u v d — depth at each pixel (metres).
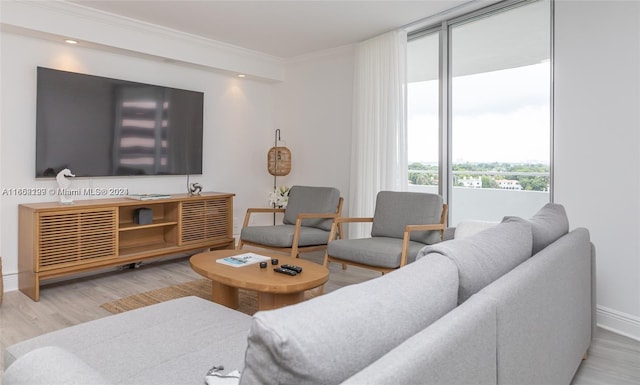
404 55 4.04
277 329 0.70
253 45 4.67
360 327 0.80
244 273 2.55
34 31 3.30
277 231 3.74
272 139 5.60
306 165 5.23
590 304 2.22
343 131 4.81
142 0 3.39
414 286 0.99
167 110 4.32
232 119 5.11
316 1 3.42
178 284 3.55
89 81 3.71
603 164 2.67
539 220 1.96
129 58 4.10
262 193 5.51
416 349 0.79
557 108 2.94
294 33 4.23
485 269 1.30
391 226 3.57
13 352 1.39
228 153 5.09
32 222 3.14
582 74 2.77
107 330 1.56
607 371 2.12
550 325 1.55
